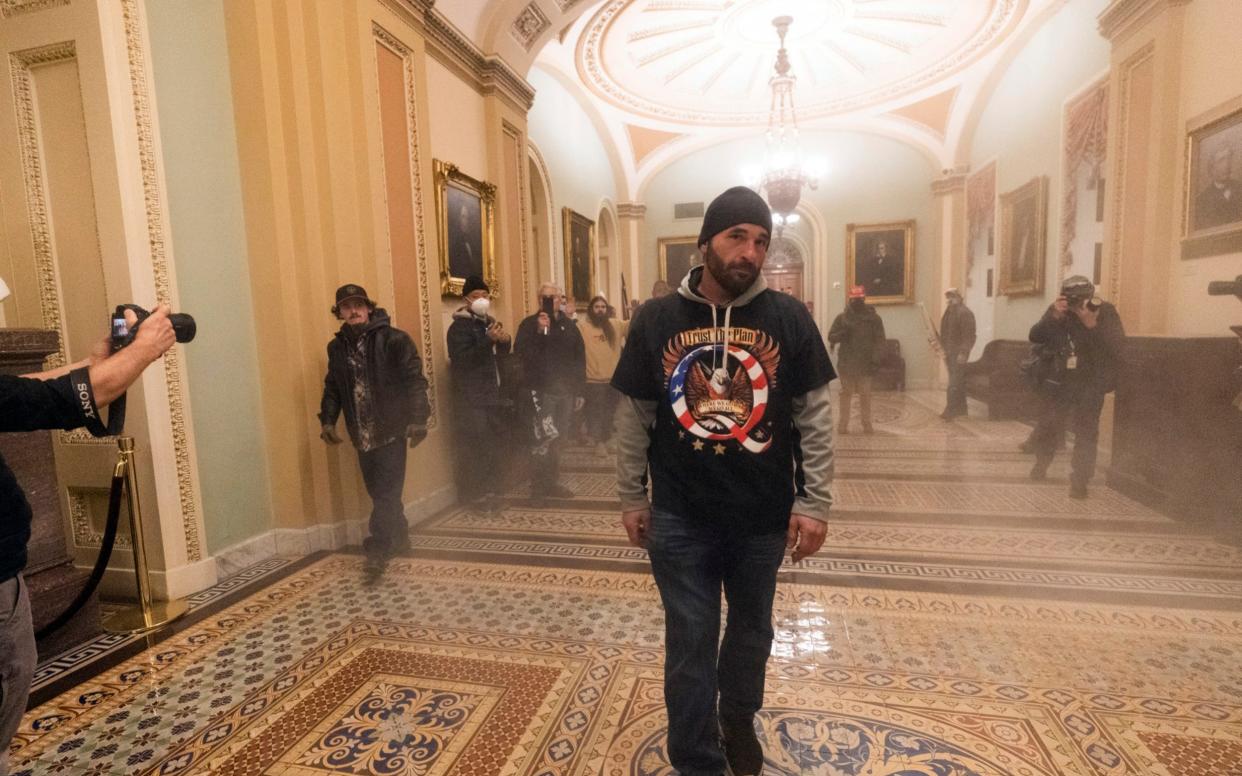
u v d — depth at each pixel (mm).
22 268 3180
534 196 8211
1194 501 3848
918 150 10969
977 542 3686
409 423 3447
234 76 3588
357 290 3293
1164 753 1857
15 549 1136
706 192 12094
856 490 4836
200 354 3379
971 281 9953
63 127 3062
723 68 9117
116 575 3203
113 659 2578
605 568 3459
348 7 3803
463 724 2092
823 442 1512
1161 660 2373
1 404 995
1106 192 5414
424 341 4500
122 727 2117
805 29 7996
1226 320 4168
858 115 10672
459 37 5008
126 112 3010
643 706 2166
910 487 4879
